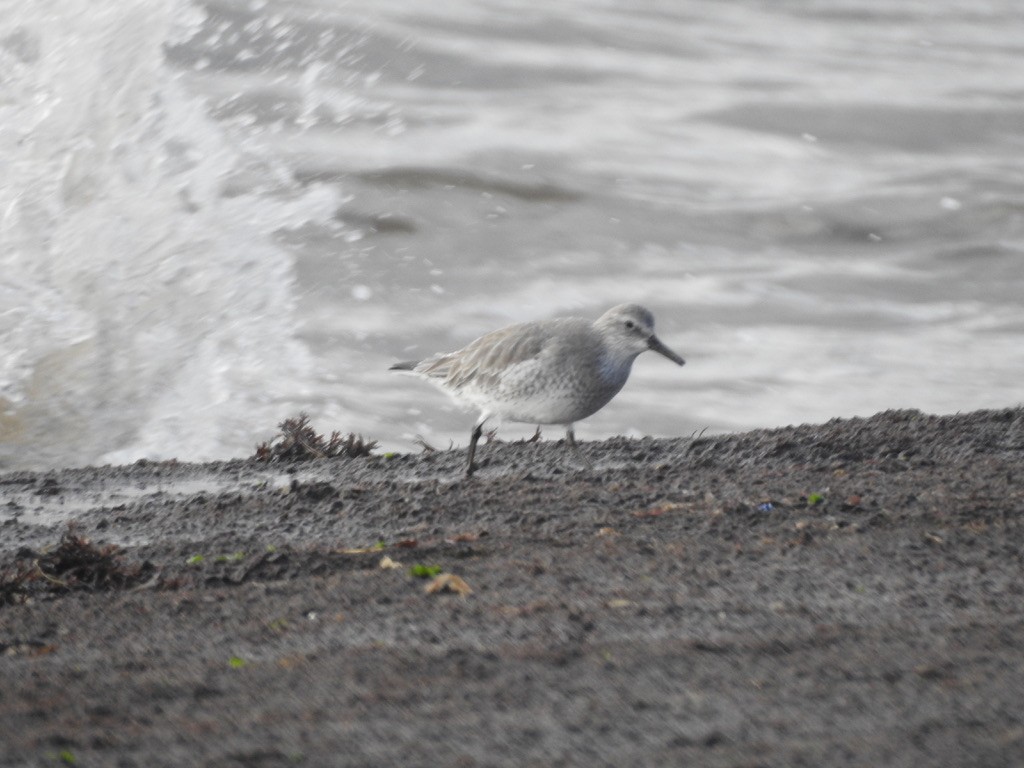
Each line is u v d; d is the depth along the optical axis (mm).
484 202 24656
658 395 18359
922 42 37625
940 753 5520
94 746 5672
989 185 26859
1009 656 6609
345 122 26953
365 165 25156
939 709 5953
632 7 38094
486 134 27750
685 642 6871
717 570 8117
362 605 7672
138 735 5793
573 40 34375
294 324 18641
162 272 17922
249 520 10180
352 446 13219
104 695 6297
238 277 18562
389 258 22344
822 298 22125
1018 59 36219
